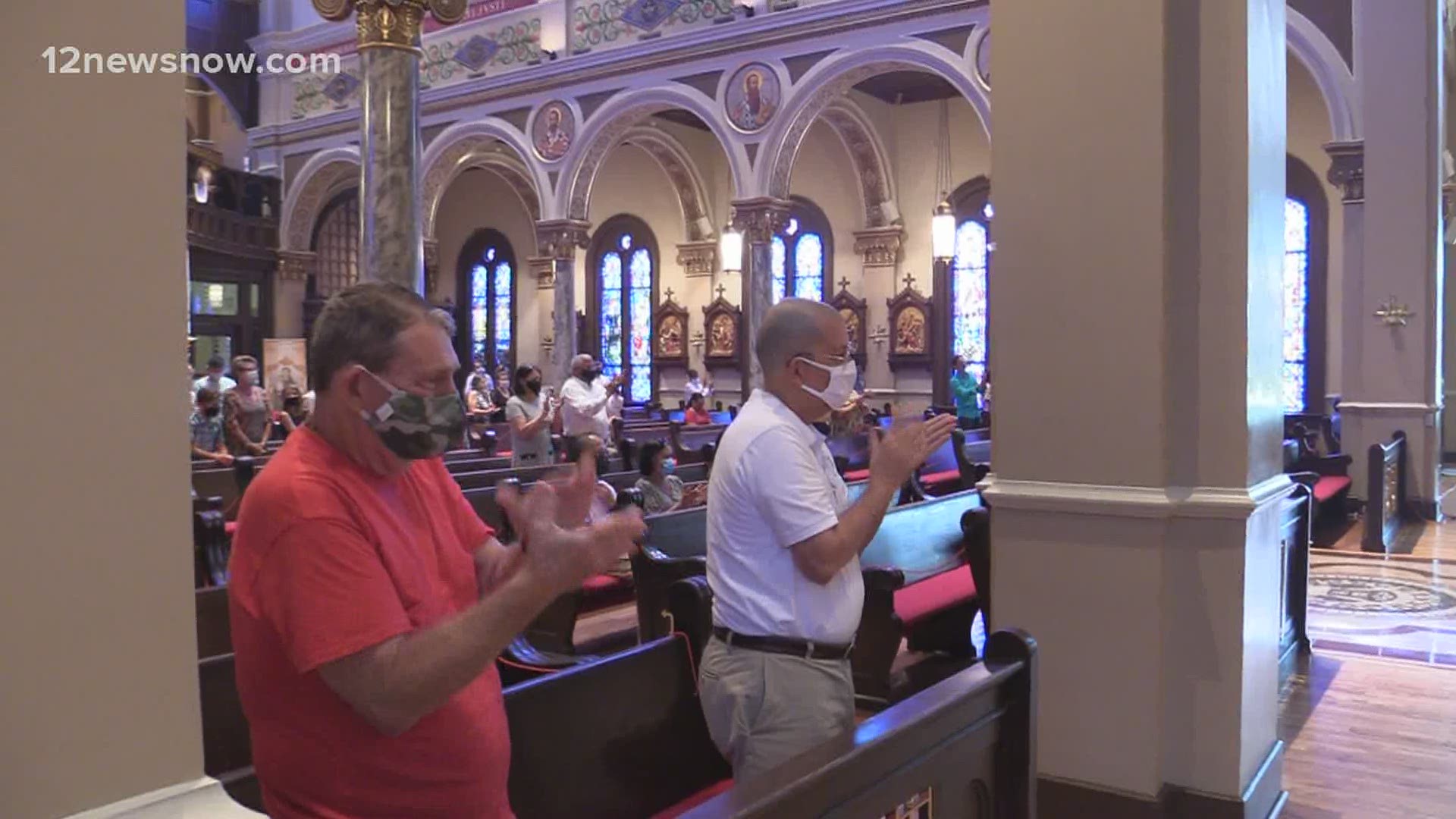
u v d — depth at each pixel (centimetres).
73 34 135
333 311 156
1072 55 369
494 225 2303
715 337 1986
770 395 269
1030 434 385
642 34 1546
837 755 196
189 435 147
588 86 1599
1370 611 734
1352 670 601
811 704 260
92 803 136
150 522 142
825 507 256
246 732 271
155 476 143
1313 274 1542
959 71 1261
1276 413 401
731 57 1452
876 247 1839
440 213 2384
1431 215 1084
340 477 156
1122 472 367
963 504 673
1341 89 1125
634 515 146
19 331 129
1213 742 365
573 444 834
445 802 161
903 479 259
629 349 2128
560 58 1628
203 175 1869
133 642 140
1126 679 370
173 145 145
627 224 2114
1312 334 1547
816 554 253
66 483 134
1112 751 373
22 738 130
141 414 141
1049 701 384
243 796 256
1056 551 381
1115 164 363
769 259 1455
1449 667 604
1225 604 362
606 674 278
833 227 1891
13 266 129
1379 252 1089
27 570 130
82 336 135
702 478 882
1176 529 368
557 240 1631
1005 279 387
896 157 1827
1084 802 376
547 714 259
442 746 160
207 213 1853
